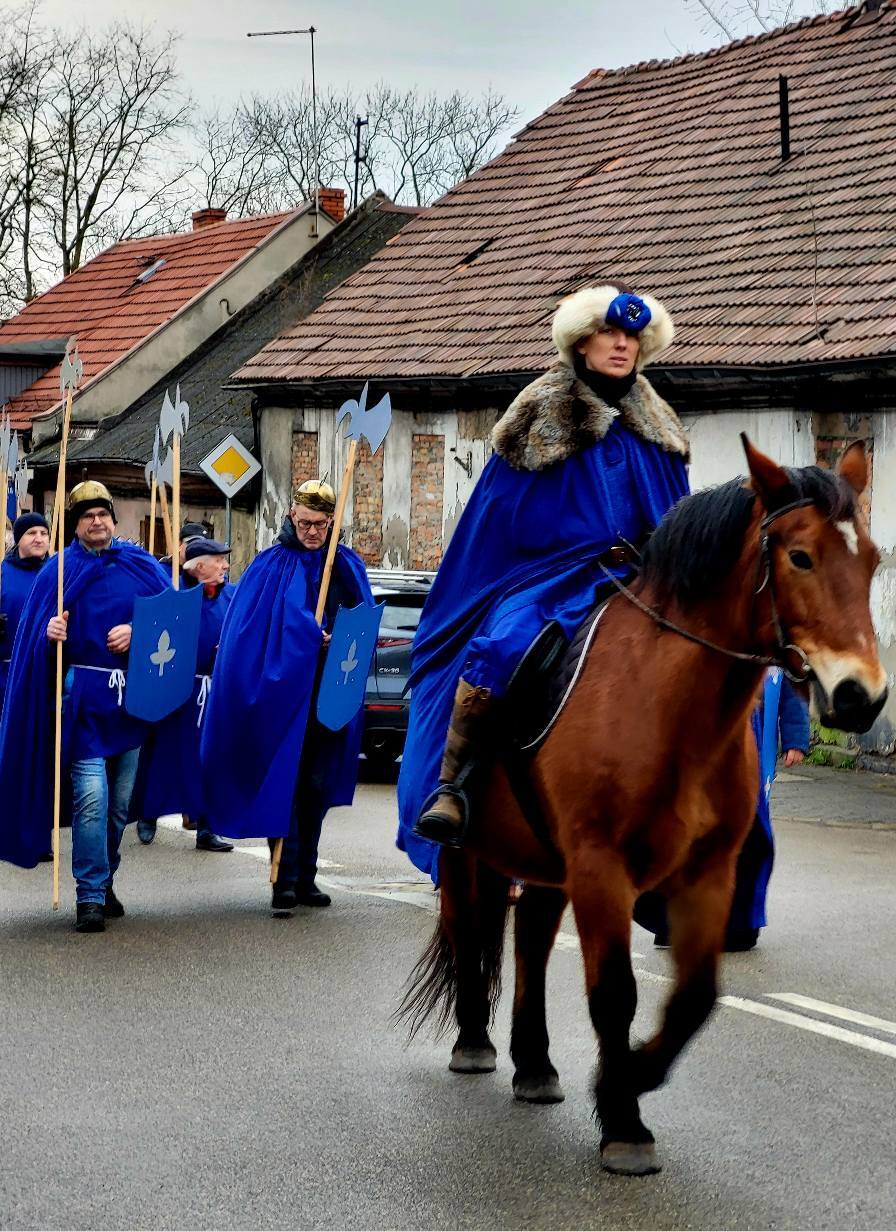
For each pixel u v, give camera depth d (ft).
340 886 33.94
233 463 57.36
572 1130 18.12
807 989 24.91
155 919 30.07
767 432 56.90
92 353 118.83
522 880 18.75
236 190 170.50
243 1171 16.81
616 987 16.20
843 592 14.99
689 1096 19.40
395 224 118.01
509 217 84.12
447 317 77.56
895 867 36.42
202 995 24.20
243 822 30.25
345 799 31.73
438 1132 18.04
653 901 19.80
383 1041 21.83
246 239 120.37
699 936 16.62
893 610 52.49
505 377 68.39
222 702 30.66
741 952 27.50
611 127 86.99
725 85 82.23
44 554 40.68
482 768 18.06
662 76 88.84
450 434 75.41
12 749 29.84
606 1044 16.33
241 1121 18.40
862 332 52.65
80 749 29.30
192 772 31.35
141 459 99.91
